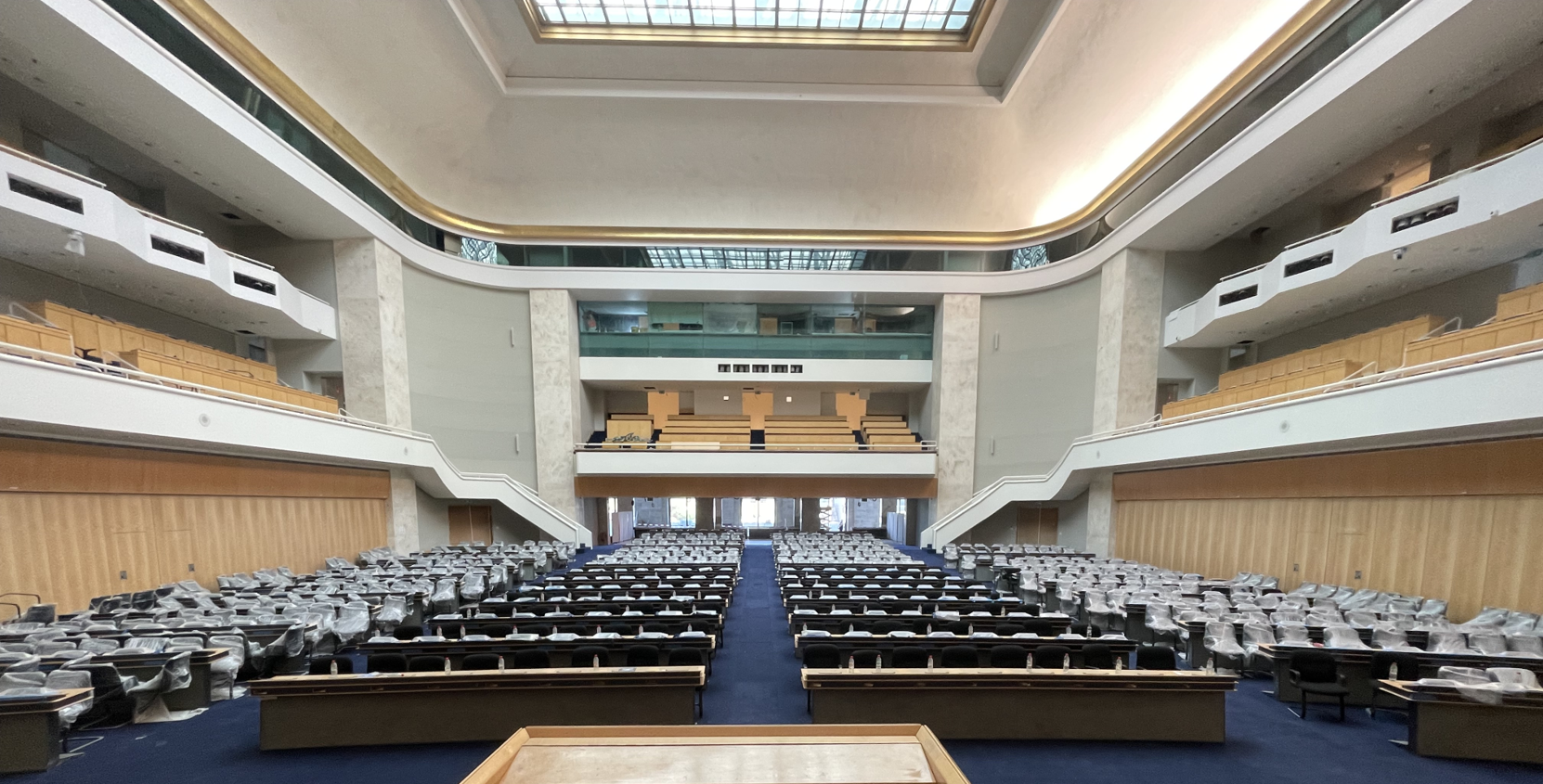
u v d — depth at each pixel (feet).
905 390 73.51
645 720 16.93
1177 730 16.71
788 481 63.67
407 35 43.32
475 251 59.93
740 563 49.75
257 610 26.12
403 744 16.55
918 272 63.31
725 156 58.44
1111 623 29.66
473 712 16.74
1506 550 25.44
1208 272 51.34
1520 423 22.63
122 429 26.43
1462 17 24.64
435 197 57.57
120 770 15.29
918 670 16.65
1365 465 31.27
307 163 41.19
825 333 67.51
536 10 46.09
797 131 56.18
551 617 25.17
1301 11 31.81
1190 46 40.32
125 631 22.47
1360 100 30.17
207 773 15.17
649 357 65.77
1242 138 36.40
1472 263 31.40
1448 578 27.58
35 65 28.35
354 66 43.47
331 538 45.70
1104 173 53.36
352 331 50.26
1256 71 34.94
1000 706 16.72
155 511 32.76
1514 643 20.52
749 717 18.84
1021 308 62.39
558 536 60.29
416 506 54.49
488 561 44.88
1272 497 37.35
